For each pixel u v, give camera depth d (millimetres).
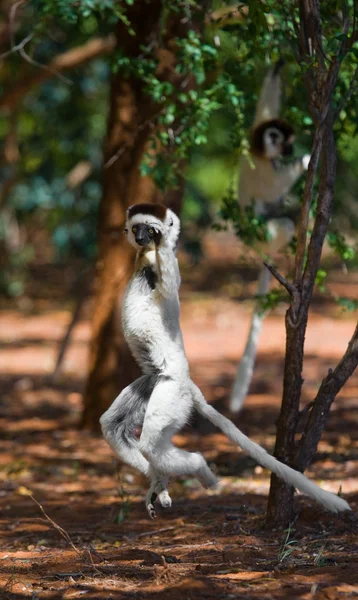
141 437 7742
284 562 7656
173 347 7887
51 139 30375
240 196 13070
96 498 11281
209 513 10039
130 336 7957
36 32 12523
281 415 8562
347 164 20781
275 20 10656
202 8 11523
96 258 15477
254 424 16031
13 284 36094
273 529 8820
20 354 24953
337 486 11133
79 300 19906
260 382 20469
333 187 8531
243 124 12391
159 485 7887
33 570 7762
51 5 10844
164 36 13211
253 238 12055
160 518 9961
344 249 11711
